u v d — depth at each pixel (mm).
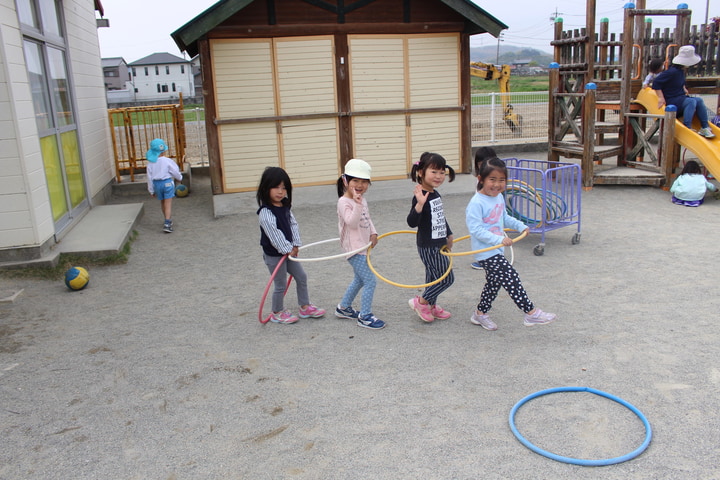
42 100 7395
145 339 4695
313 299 5520
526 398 3498
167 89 71812
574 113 10406
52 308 5457
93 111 10492
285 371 4055
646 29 12023
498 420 3338
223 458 3092
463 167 11180
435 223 4508
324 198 9680
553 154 11023
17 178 6281
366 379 3889
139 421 3482
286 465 3006
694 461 2912
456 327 4699
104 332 4863
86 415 3572
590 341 4328
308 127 10320
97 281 6262
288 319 4914
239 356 4324
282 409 3557
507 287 4363
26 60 6727
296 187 10484
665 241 6898
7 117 6129
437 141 10953
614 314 4812
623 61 10297
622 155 10539
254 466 3010
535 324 4551
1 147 6180
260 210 4578
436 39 10578
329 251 7125
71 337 4770
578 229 6898
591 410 3400
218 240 7848
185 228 8570
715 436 3107
